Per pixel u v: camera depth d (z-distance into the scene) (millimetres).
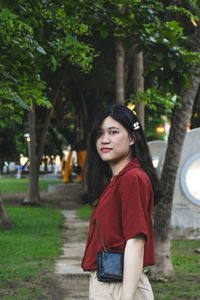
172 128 7105
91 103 21594
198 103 17797
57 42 4738
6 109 3902
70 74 17281
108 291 2002
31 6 4566
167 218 7234
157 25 4105
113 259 1967
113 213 2016
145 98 5902
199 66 4477
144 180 1997
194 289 6402
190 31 12109
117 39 4516
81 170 23797
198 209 11273
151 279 7035
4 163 57031
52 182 36000
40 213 16656
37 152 20594
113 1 4230
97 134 2201
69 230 13297
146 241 1930
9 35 3680
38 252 9234
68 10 4125
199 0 4660
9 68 4016
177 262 8281
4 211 12711
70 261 8625
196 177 11344
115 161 2189
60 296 6121
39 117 22547
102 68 15680
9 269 7543
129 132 2158
